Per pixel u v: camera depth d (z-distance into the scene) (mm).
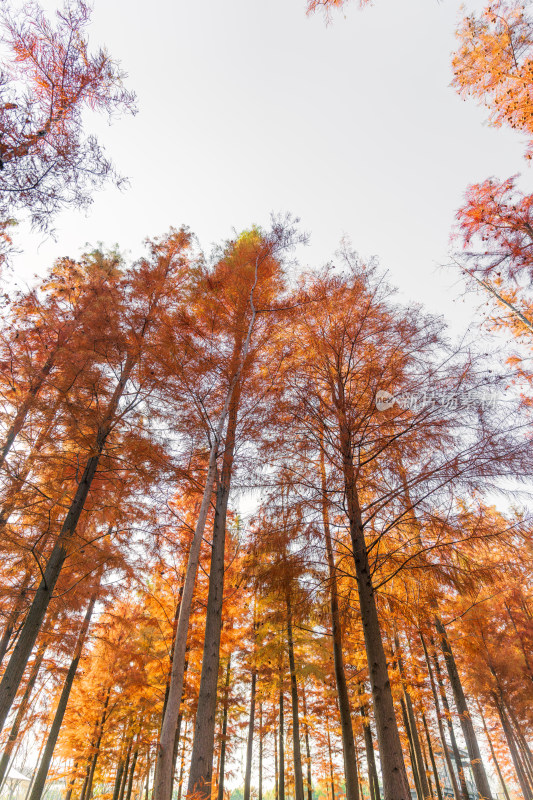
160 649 12031
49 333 9227
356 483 7020
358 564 6641
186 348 8680
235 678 17391
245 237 10547
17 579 9062
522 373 6066
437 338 7090
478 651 9719
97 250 11539
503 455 5723
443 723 15398
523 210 8398
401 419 6805
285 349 8742
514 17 7473
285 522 6961
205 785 6297
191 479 8578
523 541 5492
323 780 20766
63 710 11227
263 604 11203
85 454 8531
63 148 4977
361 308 7926
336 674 8398
